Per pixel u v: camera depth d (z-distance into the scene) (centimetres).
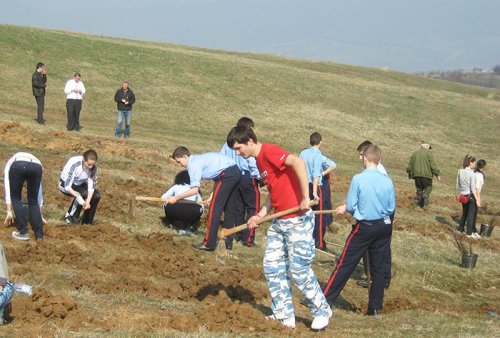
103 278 987
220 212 1150
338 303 1109
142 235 1239
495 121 5100
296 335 812
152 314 848
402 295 1264
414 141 4194
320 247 1391
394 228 1834
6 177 1083
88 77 3844
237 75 4603
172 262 1106
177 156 1122
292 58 6619
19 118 2561
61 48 4162
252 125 1083
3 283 737
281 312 845
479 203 1898
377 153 1009
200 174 1112
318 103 4488
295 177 815
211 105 3950
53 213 1334
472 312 1252
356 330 907
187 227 1384
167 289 962
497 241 1938
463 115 5056
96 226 1226
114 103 3547
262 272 1130
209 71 4541
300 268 823
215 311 842
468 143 4434
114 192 1587
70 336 709
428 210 2214
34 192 1085
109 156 2061
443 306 1263
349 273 995
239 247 1305
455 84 7119
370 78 6238
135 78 4053
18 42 3994
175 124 3506
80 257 1057
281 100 4369
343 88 4981
